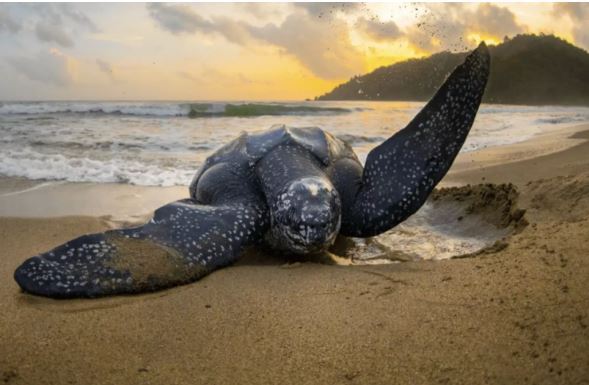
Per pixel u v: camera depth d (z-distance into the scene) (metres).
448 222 1.96
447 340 0.84
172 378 0.79
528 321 0.85
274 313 1.03
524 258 1.15
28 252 1.52
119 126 5.69
